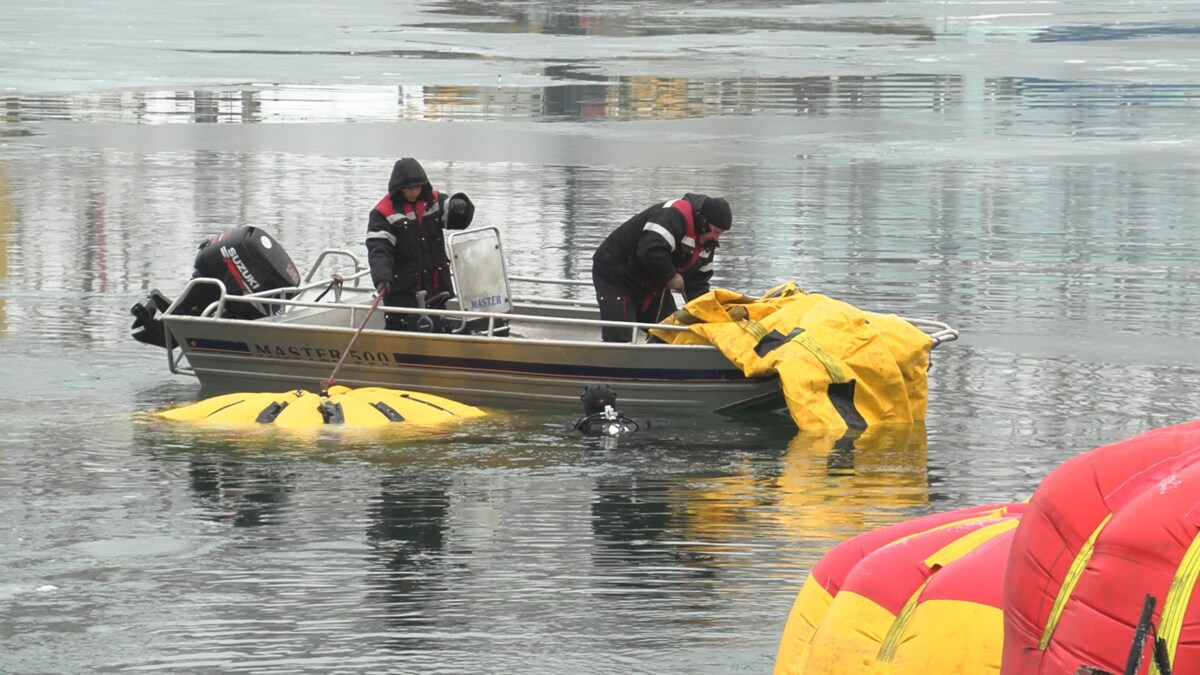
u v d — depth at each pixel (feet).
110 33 500.74
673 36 511.40
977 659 37.45
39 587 61.00
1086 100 332.80
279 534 68.74
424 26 554.87
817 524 71.15
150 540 67.62
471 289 105.70
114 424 90.99
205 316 106.22
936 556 39.65
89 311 126.41
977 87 360.69
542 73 386.11
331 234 166.50
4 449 84.48
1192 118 297.33
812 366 93.45
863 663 39.32
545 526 70.38
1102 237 168.96
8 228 168.55
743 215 183.73
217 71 383.24
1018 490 78.02
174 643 54.65
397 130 274.77
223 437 87.97
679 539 68.28
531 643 54.65
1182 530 30.73
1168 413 95.50
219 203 188.85
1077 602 31.83
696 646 54.29
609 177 216.54
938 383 104.27
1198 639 30.22
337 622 56.85
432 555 65.46
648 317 105.29
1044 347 114.83
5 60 399.03
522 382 98.22
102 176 212.64
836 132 277.23
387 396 96.68
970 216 184.44
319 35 505.25
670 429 92.02
